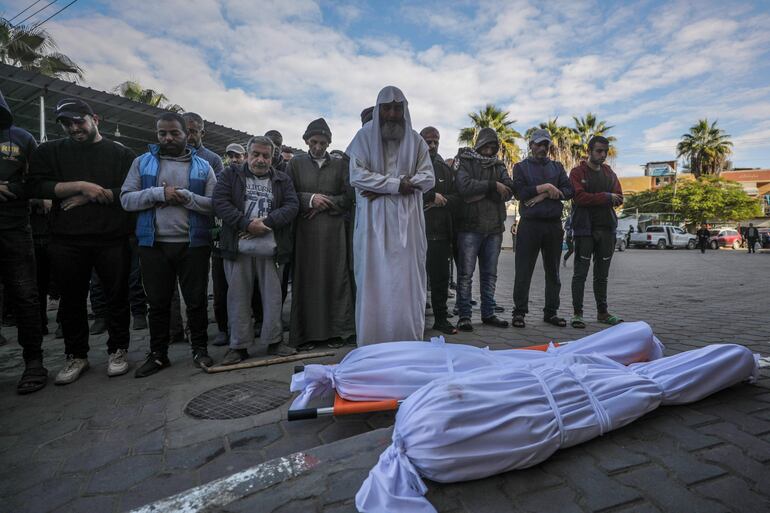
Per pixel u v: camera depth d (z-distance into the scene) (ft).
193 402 8.77
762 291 24.16
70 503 5.61
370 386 7.55
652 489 5.21
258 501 5.24
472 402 5.56
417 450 5.30
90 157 10.49
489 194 14.67
